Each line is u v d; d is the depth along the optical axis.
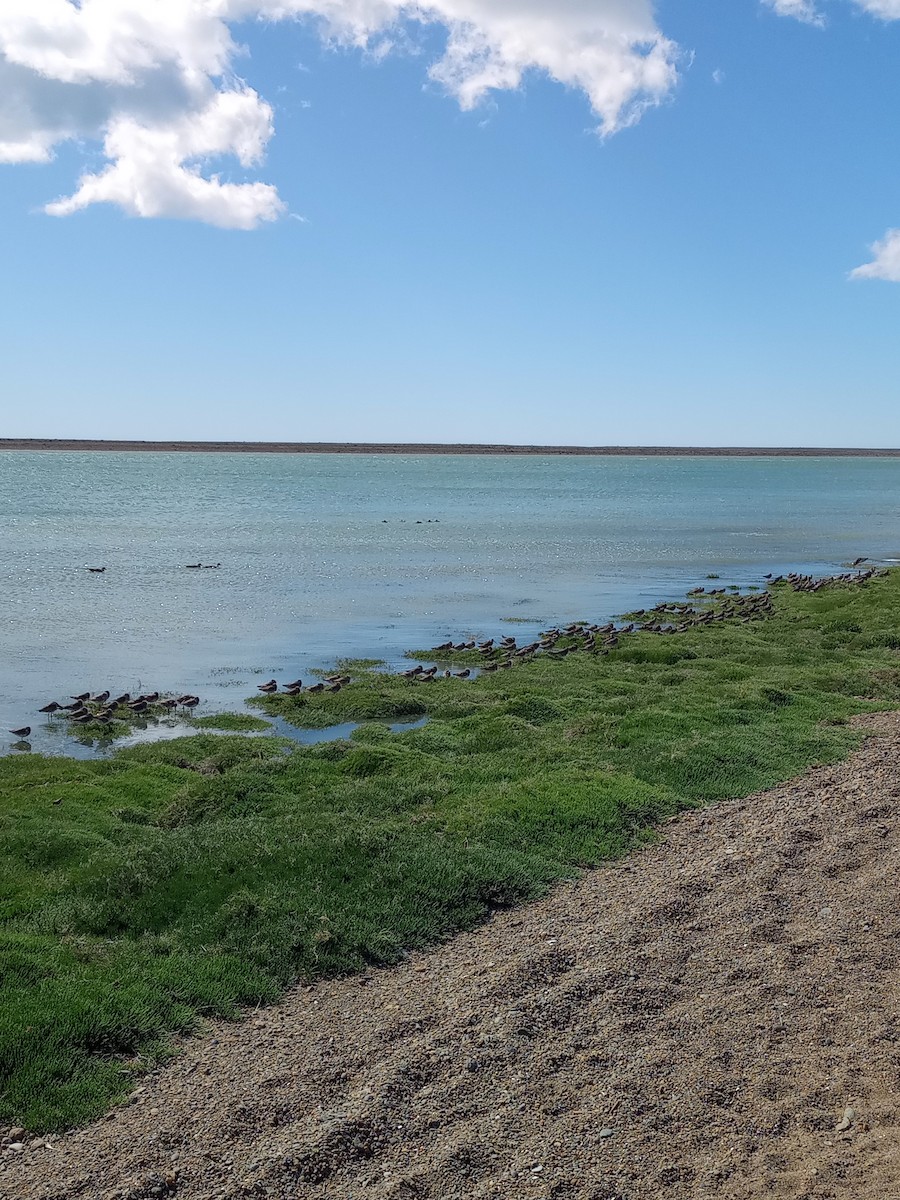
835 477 197.38
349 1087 7.86
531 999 8.92
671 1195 6.35
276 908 10.98
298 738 20.88
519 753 17.27
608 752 16.73
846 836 12.34
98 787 16.72
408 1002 9.31
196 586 42.50
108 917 10.95
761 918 10.23
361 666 28.16
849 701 20.28
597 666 26.59
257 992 9.59
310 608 37.91
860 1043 7.84
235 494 111.06
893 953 9.25
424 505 97.31
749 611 35.75
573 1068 7.84
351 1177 6.79
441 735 19.12
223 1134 7.35
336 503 98.00
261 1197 6.61
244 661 29.09
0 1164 7.12
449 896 11.38
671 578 47.97
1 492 107.69
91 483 131.00
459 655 29.12
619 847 12.96
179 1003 9.30
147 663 28.69
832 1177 6.27
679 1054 7.92
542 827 13.36
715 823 13.59
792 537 70.81
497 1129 7.15
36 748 20.70
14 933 10.31
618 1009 8.66
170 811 15.42
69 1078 8.09
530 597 41.28
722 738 17.02
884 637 28.92
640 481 166.75
